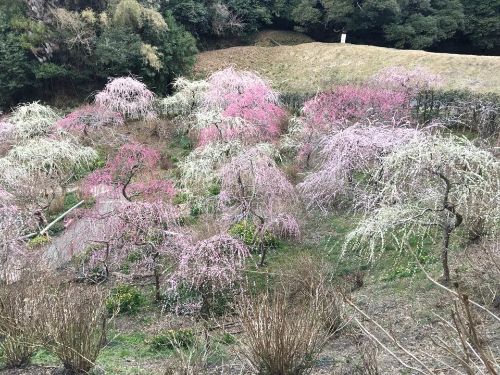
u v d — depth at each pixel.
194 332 5.70
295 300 6.07
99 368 4.80
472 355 3.92
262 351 4.19
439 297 5.89
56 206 11.36
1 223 8.49
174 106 17.08
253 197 8.77
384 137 8.44
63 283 7.65
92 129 14.95
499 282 5.11
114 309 7.27
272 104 13.95
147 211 7.92
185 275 6.86
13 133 13.53
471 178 6.18
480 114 12.00
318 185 9.36
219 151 9.55
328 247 8.47
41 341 4.84
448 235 6.07
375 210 6.96
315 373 4.51
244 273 7.84
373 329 5.44
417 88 14.62
